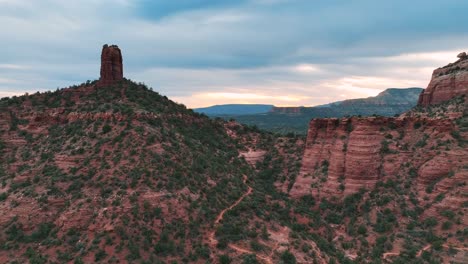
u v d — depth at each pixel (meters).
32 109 90.62
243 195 77.00
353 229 87.94
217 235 60.84
